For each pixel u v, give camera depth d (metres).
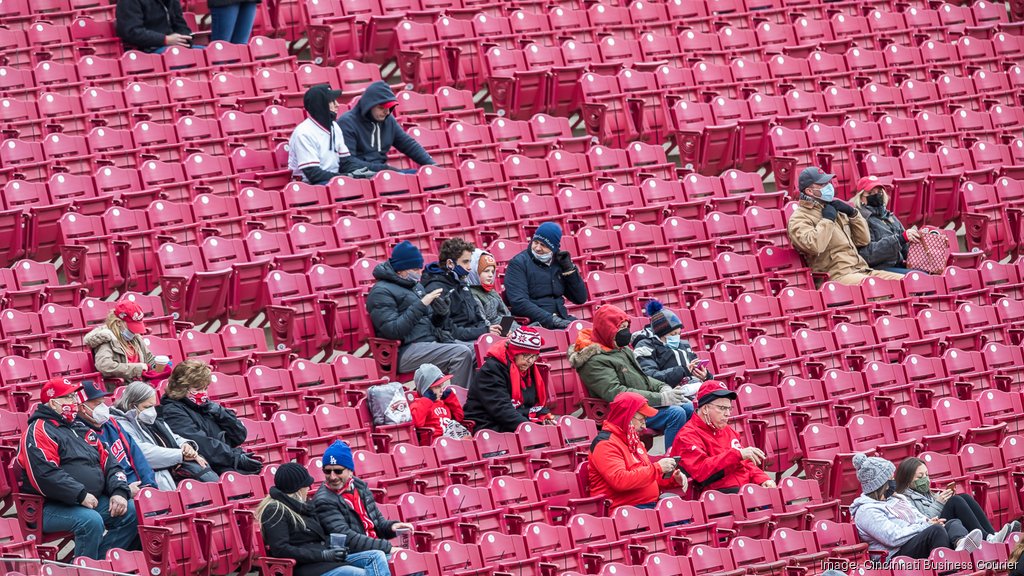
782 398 50.94
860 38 75.38
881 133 68.44
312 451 44.16
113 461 39.66
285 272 51.12
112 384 45.00
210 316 50.31
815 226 58.50
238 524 39.69
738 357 52.47
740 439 48.75
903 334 56.31
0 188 53.47
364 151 58.22
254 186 56.38
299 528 38.53
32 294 47.72
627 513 42.91
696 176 61.81
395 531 40.06
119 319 44.91
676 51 71.38
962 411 52.22
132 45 63.38
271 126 60.12
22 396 43.50
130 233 50.81
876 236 60.03
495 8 71.19
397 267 49.72
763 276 57.22
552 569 40.16
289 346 49.75
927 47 75.12
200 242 52.62
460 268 50.72
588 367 48.12
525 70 67.31
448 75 66.25
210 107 60.69
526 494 43.88
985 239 64.25
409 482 43.53
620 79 66.94
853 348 54.25
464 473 44.25
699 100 68.00
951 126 70.44
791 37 74.38
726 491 45.38
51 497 38.78
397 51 66.06
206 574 39.12
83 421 39.91
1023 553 40.91
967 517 43.59
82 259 49.62
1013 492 49.31
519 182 59.09
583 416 50.50
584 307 53.81
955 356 55.16
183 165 56.03
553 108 66.00
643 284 55.28
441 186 58.47
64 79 60.38
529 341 46.91
